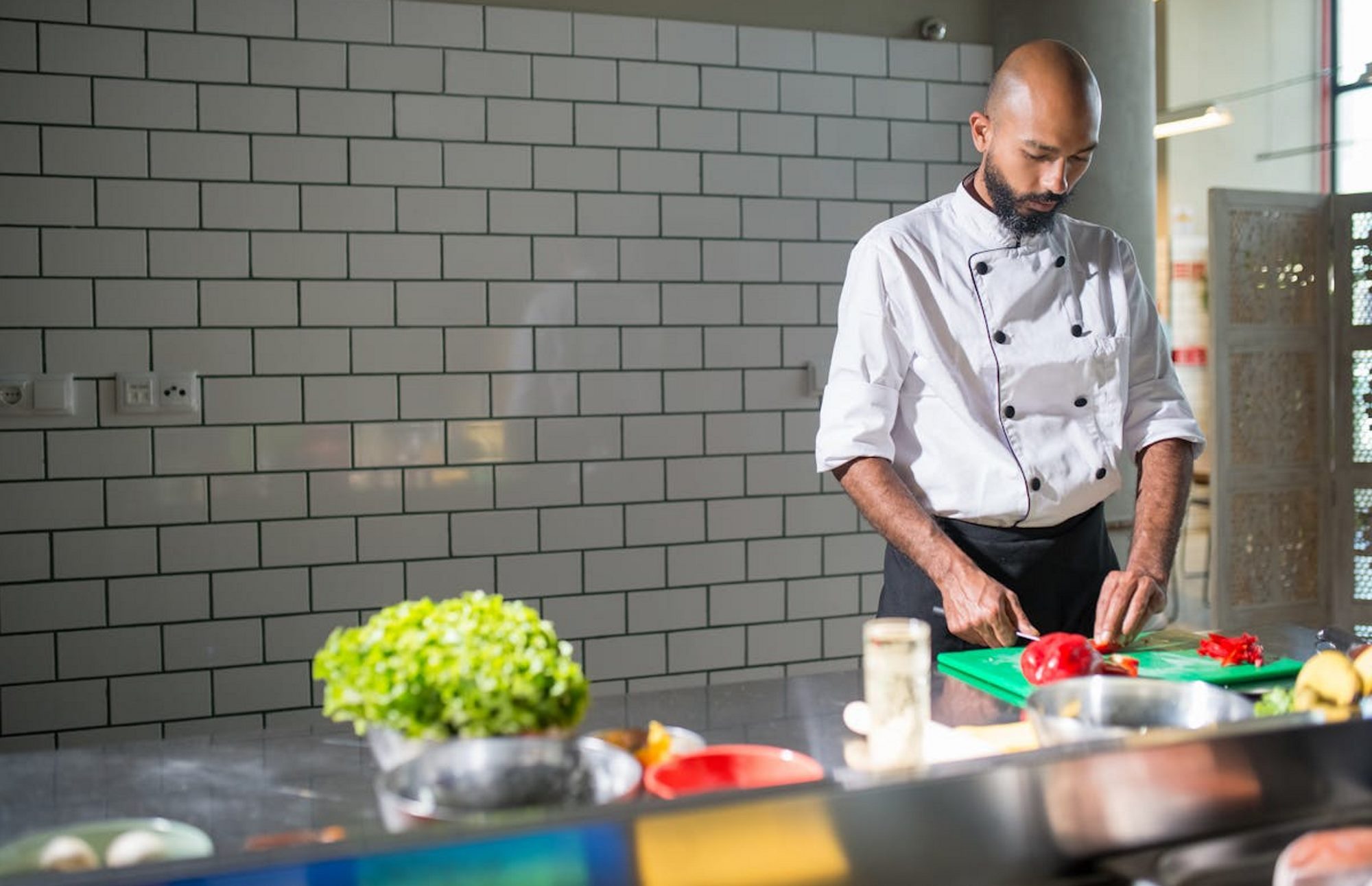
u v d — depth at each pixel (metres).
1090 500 2.01
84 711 2.92
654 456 3.28
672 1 3.25
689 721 1.43
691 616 3.33
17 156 2.83
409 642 1.13
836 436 1.94
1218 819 1.10
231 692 3.01
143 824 1.06
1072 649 1.51
